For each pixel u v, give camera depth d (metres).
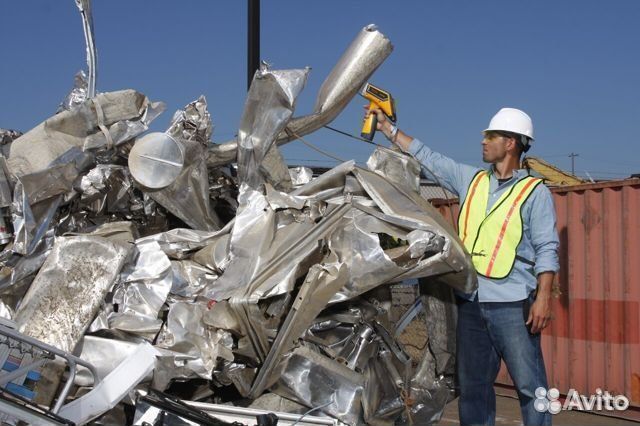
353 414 4.37
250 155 4.81
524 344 4.86
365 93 5.33
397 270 4.39
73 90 5.25
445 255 4.44
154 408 3.78
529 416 4.88
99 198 4.78
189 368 3.92
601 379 7.78
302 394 4.33
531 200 4.91
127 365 3.75
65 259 4.05
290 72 4.72
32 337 3.60
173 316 4.10
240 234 4.42
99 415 3.71
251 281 4.14
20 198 4.23
